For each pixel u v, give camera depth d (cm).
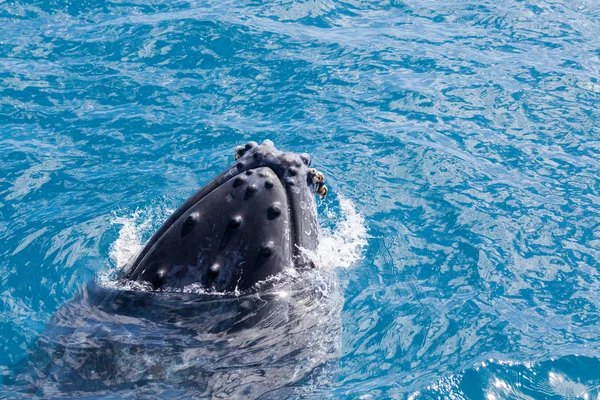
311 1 4569
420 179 2875
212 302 1723
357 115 3350
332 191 2748
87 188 2770
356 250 2400
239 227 1748
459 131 3250
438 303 2188
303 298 1794
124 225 2511
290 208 1816
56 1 4381
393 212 2656
